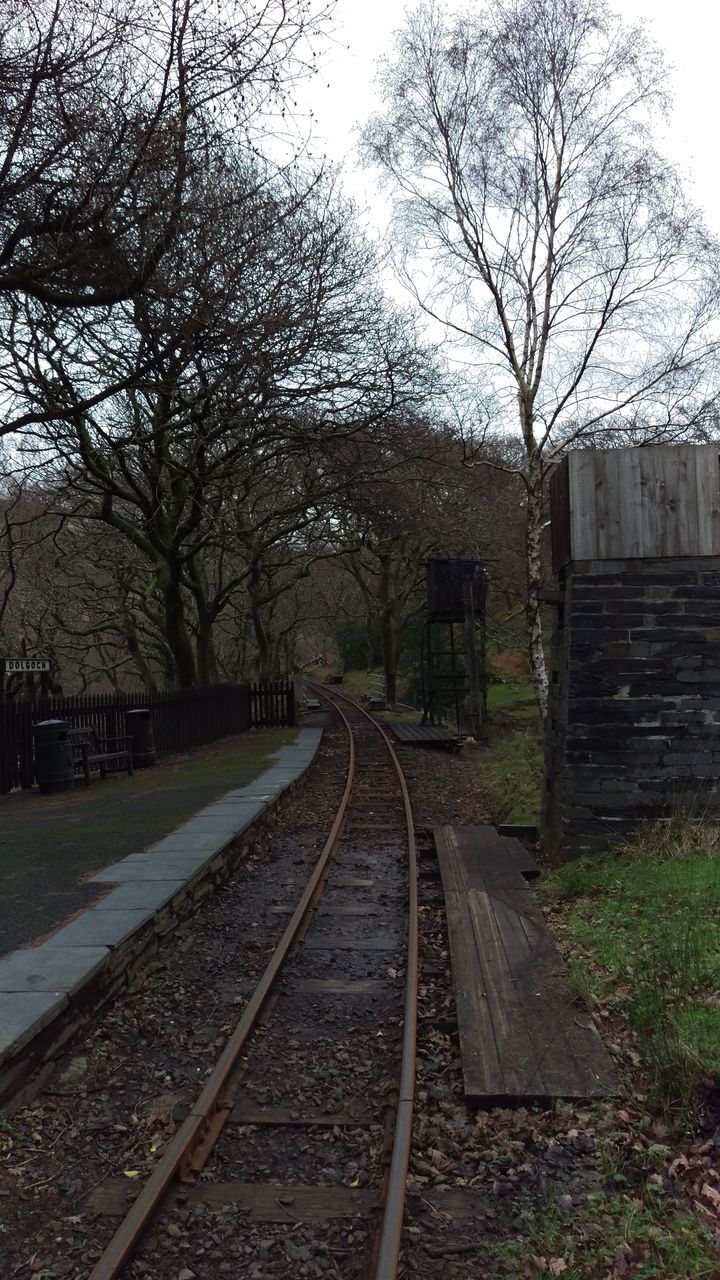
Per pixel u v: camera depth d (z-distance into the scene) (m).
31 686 17.92
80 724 16.38
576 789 8.63
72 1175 3.99
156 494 21.17
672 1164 3.73
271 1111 4.52
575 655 8.69
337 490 21.50
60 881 7.84
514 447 28.11
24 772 14.64
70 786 14.43
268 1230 3.55
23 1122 4.43
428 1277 3.23
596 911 7.07
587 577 8.69
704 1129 3.96
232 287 11.83
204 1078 4.93
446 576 27.11
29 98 9.01
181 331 11.61
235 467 21.59
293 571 40.44
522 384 17.09
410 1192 3.71
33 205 10.63
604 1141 3.93
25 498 27.97
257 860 10.46
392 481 21.08
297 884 9.27
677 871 7.34
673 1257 3.14
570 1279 3.12
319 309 14.94
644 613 8.65
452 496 26.94
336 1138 4.27
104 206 9.96
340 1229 3.55
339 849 10.89
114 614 29.92
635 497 8.68
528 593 17.05
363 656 67.50
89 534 26.83
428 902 8.29
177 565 23.02
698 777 8.51
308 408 19.06
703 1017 4.72
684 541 8.64
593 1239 3.35
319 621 66.44
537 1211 3.58
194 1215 3.64
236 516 24.42
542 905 7.60
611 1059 4.66
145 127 10.19
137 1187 3.88
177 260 11.45
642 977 5.47
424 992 6.10
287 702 28.83
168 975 6.55
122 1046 5.37
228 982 6.43
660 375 16.27
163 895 7.24
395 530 24.61
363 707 39.69
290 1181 3.90
